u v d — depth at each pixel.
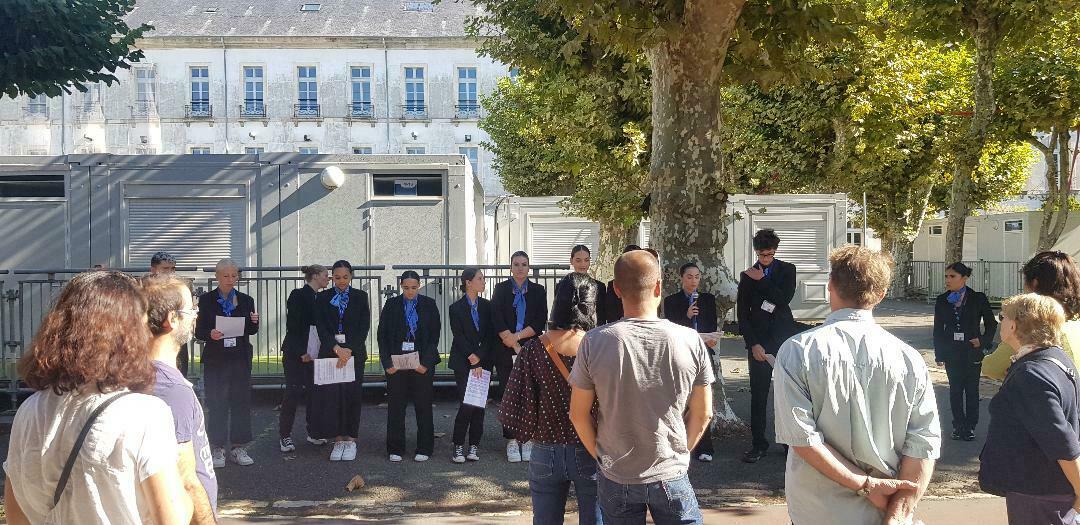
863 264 3.05
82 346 2.33
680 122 7.98
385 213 11.82
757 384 7.11
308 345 7.55
